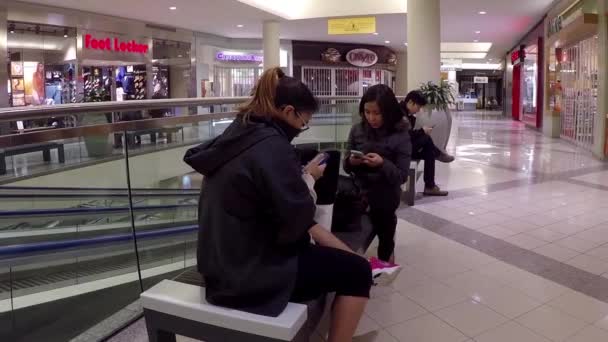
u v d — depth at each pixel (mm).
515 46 19281
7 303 2533
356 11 10859
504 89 23531
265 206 1513
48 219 2684
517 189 5500
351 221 2605
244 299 1526
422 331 2303
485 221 4172
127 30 10984
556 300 2627
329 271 1669
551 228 3955
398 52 19438
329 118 4789
